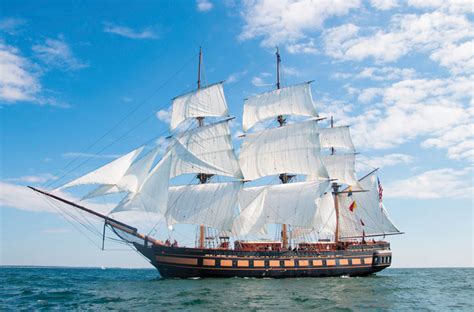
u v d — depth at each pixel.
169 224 59.34
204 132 61.84
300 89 64.88
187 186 61.12
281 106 66.00
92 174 48.72
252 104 67.31
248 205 63.75
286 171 64.88
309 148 64.00
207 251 51.00
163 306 32.59
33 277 72.88
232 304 33.62
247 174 66.06
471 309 34.41
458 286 55.19
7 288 47.44
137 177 51.38
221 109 61.09
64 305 33.72
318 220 62.47
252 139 67.12
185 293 39.25
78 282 55.72
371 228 69.31
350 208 69.50
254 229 62.75
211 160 60.72
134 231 52.78
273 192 64.38
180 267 51.34
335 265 57.41
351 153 73.06
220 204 59.22
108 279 62.84
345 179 72.50
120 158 50.94
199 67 64.00
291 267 54.12
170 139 63.03
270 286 45.19
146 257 53.38
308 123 64.50
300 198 62.91
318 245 60.97
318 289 43.97
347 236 71.38
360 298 39.00
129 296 38.03
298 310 31.86
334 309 32.72
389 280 61.19
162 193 53.28
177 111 62.97
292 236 63.91
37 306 33.44
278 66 71.25
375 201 69.69
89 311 30.89
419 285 54.94
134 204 51.41
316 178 66.69
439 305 36.44
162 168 54.16
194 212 59.16
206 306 32.59
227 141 60.72
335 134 74.12
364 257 60.03
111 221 52.78
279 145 65.56
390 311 32.81
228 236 59.97
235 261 51.72
